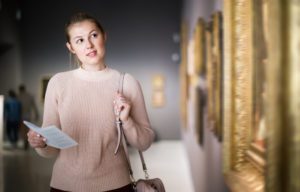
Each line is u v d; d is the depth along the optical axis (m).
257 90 1.90
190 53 7.29
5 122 11.80
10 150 11.20
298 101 1.07
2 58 12.70
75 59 2.09
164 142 13.29
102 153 1.96
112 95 1.98
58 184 1.98
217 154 3.37
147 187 2.08
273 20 1.12
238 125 2.13
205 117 4.55
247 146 2.11
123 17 13.31
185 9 9.33
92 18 1.98
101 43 1.97
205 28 4.27
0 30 10.80
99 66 2.01
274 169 1.15
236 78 2.12
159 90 13.44
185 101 9.03
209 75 3.75
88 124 1.95
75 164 1.95
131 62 13.39
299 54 1.06
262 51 1.80
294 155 1.08
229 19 2.14
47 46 13.32
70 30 1.96
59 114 1.98
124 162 2.04
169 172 8.63
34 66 13.36
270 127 1.17
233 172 2.11
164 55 13.39
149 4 13.33
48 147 2.01
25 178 7.62
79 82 1.98
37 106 13.33
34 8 13.27
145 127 2.04
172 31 13.34
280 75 1.09
